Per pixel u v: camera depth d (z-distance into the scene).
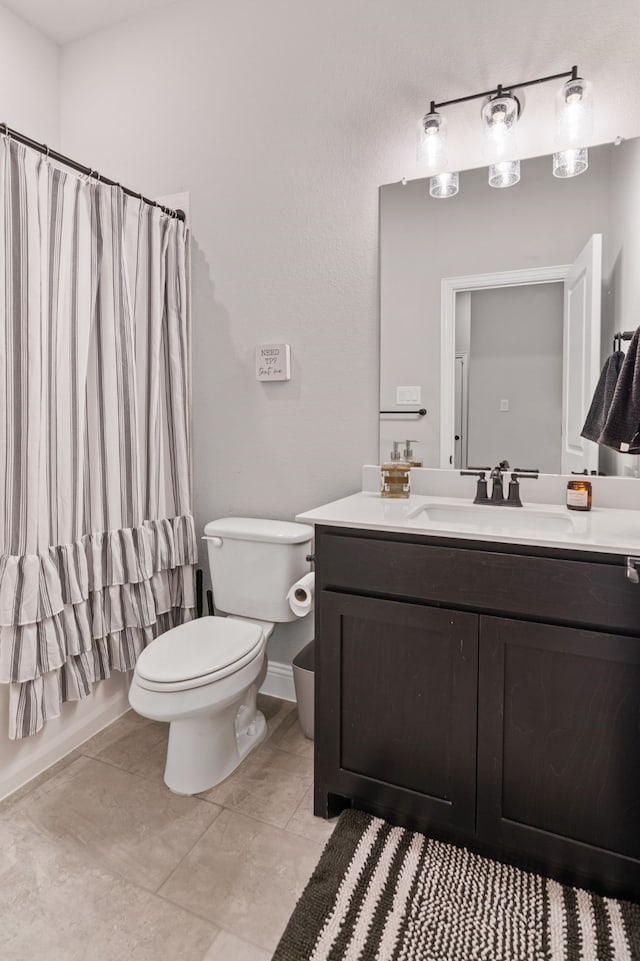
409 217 1.82
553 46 1.60
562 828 1.23
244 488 2.18
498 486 1.66
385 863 1.33
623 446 1.48
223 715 1.66
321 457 2.03
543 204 1.65
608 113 1.57
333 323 1.96
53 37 2.37
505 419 1.74
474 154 1.72
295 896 1.25
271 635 2.05
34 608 1.51
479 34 1.68
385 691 1.39
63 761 1.75
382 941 1.13
